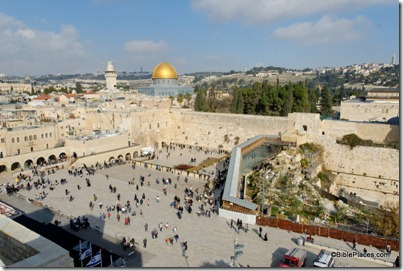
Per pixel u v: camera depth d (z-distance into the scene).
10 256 17.44
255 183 60.00
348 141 70.06
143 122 94.94
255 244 37.50
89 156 75.19
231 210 45.62
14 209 47.25
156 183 62.72
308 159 68.25
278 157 68.19
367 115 77.94
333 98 138.38
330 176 70.50
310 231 39.88
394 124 67.44
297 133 76.44
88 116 95.25
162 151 94.75
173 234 40.38
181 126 103.12
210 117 96.31
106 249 36.56
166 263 33.56
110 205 50.28
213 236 39.72
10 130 77.38
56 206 49.44
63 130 89.69
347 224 46.66
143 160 83.06
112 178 65.31
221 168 73.50
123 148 84.44
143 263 33.53
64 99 152.25
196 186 61.31
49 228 41.78
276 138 76.44
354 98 97.56
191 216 46.12
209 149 96.69
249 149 67.00
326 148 73.25
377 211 53.81
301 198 54.69
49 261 14.71
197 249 36.59
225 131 93.75
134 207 49.66
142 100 117.75
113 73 189.88
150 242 38.31
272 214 47.25
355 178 69.56
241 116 90.00
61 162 72.94
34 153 73.19
